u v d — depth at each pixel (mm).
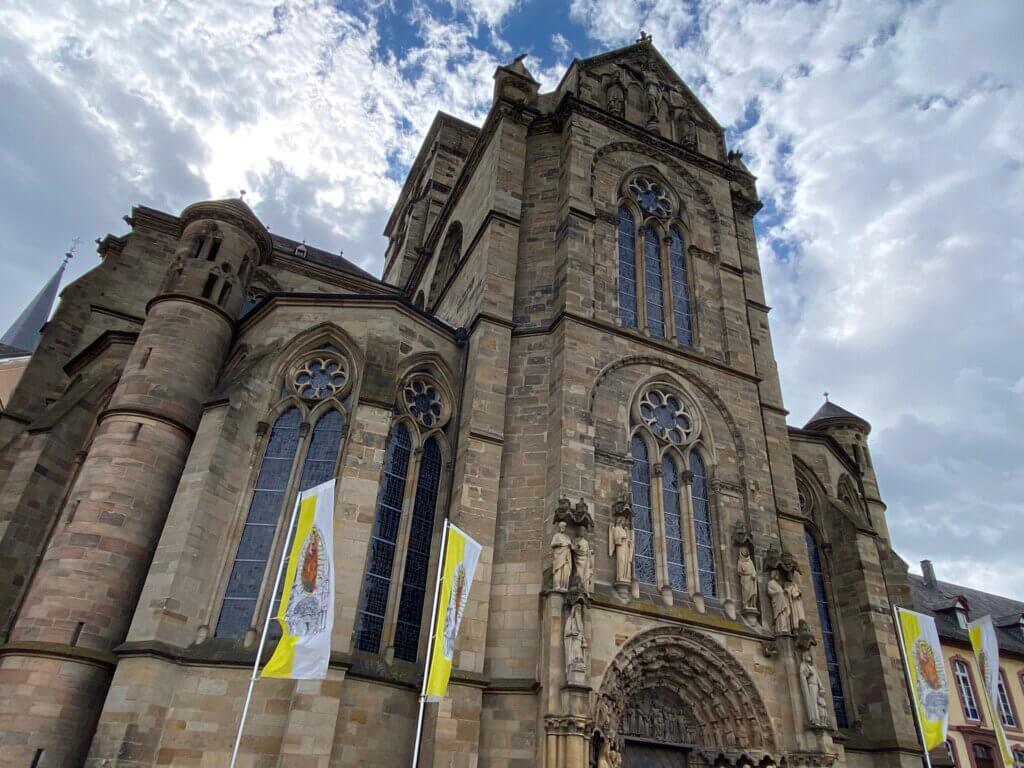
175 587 24828
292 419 30156
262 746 22953
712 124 47844
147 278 43250
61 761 23453
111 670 25328
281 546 27188
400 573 28047
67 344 40000
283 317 32125
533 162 41344
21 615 25516
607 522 29719
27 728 23141
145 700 22688
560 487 29109
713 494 33500
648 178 42688
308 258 50844
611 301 36156
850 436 51031
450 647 22719
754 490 34156
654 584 30250
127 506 27422
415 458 30562
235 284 34625
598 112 42125
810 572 35125
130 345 36688
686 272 40875
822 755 26828
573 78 44656
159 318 32031
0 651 24672
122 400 29672
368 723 24359
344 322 31922
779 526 35281
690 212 42500
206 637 25281
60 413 33375
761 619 30266
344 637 24125
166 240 44688
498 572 28219
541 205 39375
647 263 39781
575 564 26609
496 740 24891
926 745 29125
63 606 25172
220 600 26141
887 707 35188
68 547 26234
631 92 45812
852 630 38094
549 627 25484
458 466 30656
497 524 29344
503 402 32156
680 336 38594
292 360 31203
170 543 25797
